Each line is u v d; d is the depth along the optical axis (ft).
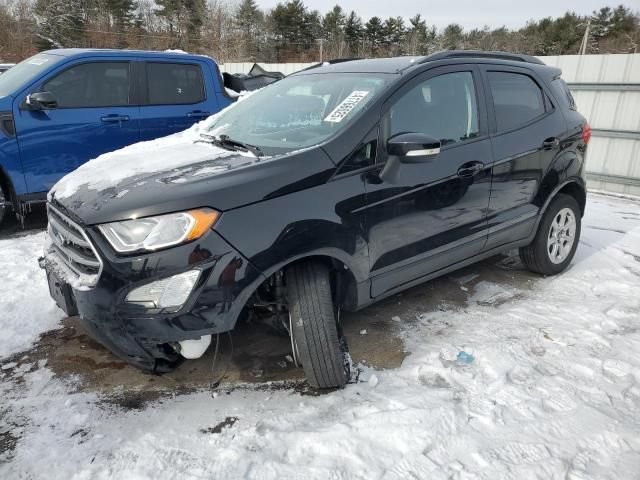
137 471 6.86
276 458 7.09
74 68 16.83
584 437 7.53
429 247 10.21
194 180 7.78
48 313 11.20
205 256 7.30
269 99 11.90
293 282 8.25
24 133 15.84
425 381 8.91
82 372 9.18
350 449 7.20
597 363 9.50
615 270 14.34
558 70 13.97
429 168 9.86
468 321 11.19
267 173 8.05
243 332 10.58
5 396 8.46
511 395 8.49
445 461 7.03
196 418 7.97
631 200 26.04
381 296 9.73
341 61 13.07
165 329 7.27
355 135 8.95
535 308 11.91
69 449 7.28
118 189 7.92
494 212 11.47
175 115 18.89
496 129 11.42
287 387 8.80
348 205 8.62
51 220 8.82
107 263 7.24
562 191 13.91
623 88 27.17
